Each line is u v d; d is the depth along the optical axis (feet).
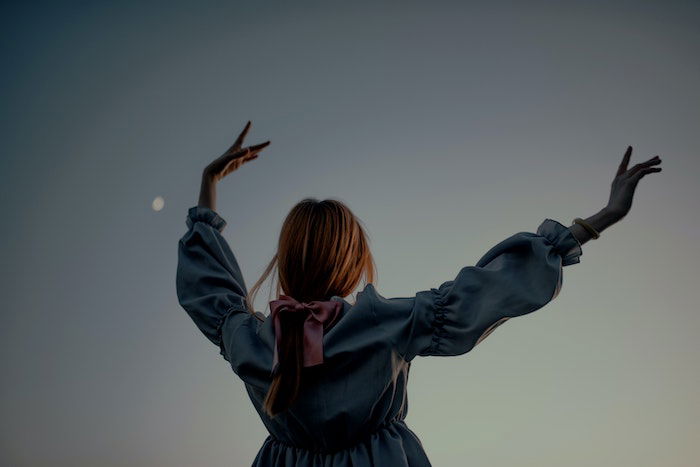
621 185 3.34
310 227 3.76
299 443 3.56
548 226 3.41
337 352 3.41
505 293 3.28
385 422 3.50
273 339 3.57
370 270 3.91
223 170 4.42
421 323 3.39
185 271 4.06
